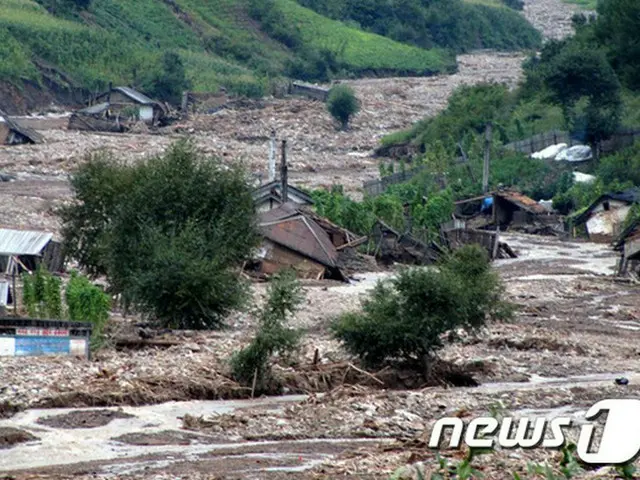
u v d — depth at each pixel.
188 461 69.81
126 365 94.31
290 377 93.19
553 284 170.62
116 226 120.75
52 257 141.75
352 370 96.31
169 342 105.00
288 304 95.94
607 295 163.62
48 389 85.12
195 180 122.31
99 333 105.38
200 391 88.69
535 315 142.00
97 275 132.25
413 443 74.62
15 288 119.06
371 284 162.00
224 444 75.31
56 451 71.69
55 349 97.81
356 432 79.62
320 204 194.12
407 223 199.62
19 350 96.94
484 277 106.56
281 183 192.38
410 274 99.44
